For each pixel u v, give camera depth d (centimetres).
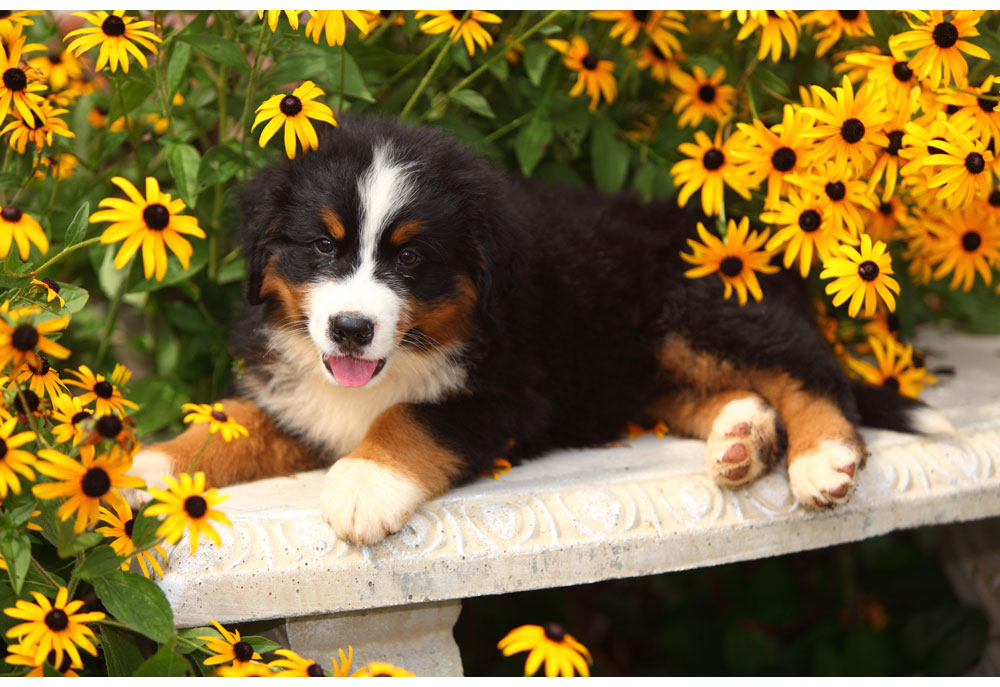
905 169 137
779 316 144
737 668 168
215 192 152
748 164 141
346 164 135
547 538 131
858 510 137
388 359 134
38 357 123
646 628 181
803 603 176
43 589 123
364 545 127
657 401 148
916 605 173
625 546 132
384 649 132
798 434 139
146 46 139
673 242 148
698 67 154
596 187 162
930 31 138
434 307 136
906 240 155
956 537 166
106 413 125
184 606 125
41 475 122
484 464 135
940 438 142
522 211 144
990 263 152
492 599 175
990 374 157
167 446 137
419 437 134
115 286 151
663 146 157
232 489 135
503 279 136
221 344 155
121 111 144
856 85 151
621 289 146
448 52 149
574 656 121
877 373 151
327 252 135
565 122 157
